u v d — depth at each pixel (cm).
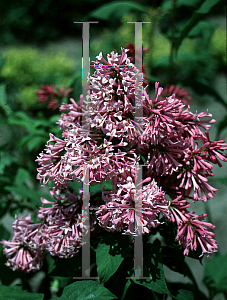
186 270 48
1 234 55
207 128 39
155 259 39
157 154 38
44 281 53
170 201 38
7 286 48
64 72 182
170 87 46
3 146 71
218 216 119
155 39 190
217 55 212
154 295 44
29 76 172
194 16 55
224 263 60
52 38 303
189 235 38
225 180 71
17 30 299
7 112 70
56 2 304
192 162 38
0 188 63
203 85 70
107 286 43
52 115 70
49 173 38
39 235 42
